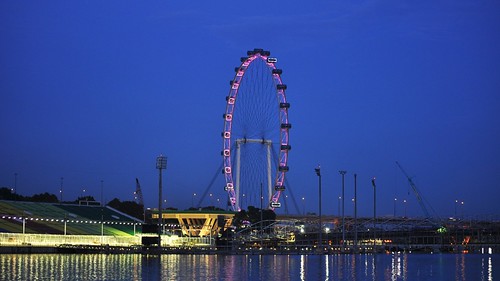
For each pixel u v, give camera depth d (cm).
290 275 18175
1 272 17500
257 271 19412
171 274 17788
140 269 19238
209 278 16912
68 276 16688
